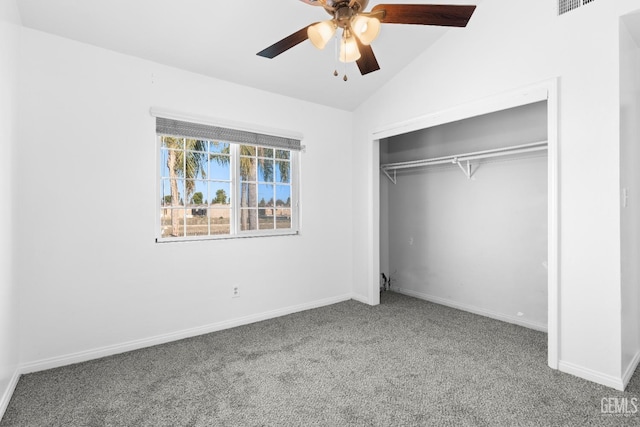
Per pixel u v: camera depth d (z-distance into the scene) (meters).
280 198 3.76
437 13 1.66
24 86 2.32
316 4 1.68
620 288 2.08
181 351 2.71
